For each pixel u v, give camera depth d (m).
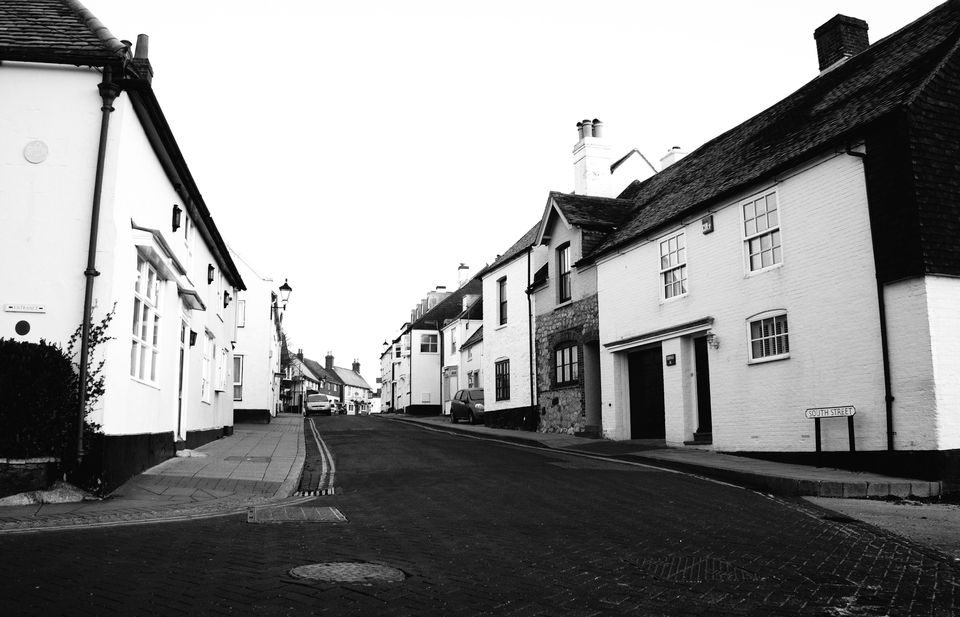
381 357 78.25
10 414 8.30
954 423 10.38
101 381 8.89
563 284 22.75
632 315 18.22
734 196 14.62
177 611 4.30
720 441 14.66
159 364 11.93
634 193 23.20
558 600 4.79
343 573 5.28
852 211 11.82
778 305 13.34
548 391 23.14
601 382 19.58
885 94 12.02
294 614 4.29
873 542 6.96
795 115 15.62
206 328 17.64
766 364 13.57
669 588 5.16
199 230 16.14
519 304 25.84
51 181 9.15
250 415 31.69
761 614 4.59
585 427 20.62
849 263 11.83
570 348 22.03
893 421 10.90
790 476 10.76
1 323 8.82
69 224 9.12
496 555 6.14
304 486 11.14
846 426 11.72
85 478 8.66
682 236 16.39
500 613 4.47
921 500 9.72
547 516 8.18
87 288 8.92
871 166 11.45
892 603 4.89
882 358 11.12
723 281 14.87
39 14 10.05
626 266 18.62
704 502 9.25
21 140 9.16
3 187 9.04
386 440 20.27
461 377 40.78
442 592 4.89
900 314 10.89
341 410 82.06
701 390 16.08
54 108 9.30
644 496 9.68
